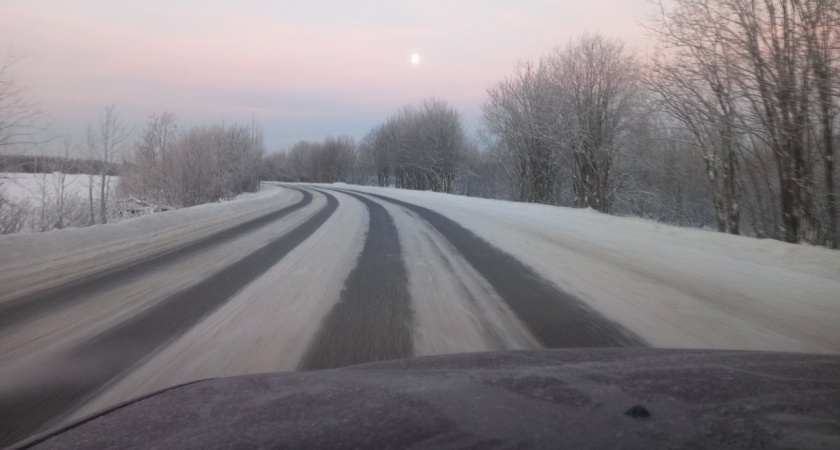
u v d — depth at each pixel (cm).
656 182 3031
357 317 550
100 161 2086
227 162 3700
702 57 1622
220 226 1552
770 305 596
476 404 226
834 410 215
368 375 282
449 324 523
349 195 3809
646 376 264
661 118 2084
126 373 394
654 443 188
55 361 422
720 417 208
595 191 2886
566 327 511
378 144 7444
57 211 1667
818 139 1403
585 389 244
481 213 1983
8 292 688
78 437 216
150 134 2858
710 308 584
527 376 268
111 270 842
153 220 1466
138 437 209
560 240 1182
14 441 292
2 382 378
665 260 908
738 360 301
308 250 1045
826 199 1438
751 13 1434
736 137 1683
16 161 1527
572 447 186
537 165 3644
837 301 614
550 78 3200
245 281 747
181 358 426
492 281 738
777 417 208
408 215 1920
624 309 581
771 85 1398
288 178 10694
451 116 5525
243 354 434
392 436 196
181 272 821
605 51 2783
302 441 194
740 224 2248
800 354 323
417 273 800
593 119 2792
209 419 223
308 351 441
